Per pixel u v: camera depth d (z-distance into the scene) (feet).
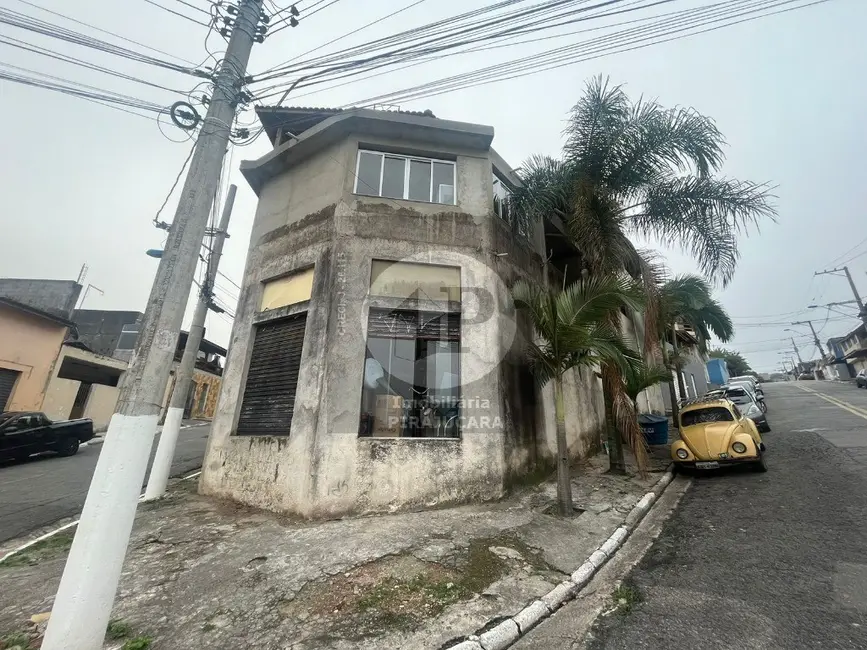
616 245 27.27
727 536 16.26
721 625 10.32
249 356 25.89
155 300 12.51
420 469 20.67
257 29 18.17
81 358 59.57
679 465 27.25
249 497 21.62
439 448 21.26
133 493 10.90
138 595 12.46
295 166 29.35
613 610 11.69
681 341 65.62
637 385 28.68
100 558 10.04
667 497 23.32
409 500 20.07
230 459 23.40
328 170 26.78
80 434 46.57
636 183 28.81
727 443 25.66
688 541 16.35
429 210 25.75
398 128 26.81
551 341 21.75
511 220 28.60
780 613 10.55
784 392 88.84
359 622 10.94
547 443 27.61
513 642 10.55
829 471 23.27
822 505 18.20
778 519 17.30
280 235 27.58
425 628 10.71
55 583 13.57
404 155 27.63
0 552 17.28
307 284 24.85
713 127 26.37
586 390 37.14
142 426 11.34
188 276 13.23
